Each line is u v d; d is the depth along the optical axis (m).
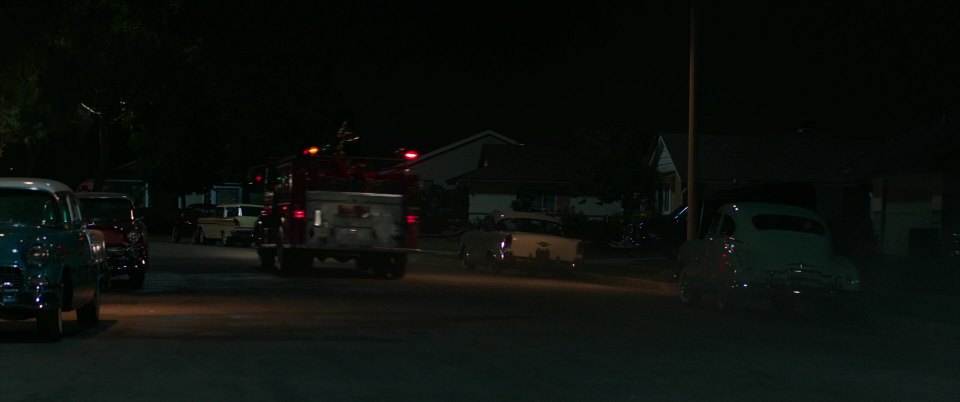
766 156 55.72
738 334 16.20
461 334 14.99
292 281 25.89
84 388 10.10
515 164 65.12
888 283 25.62
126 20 29.16
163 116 61.91
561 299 22.03
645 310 20.08
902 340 16.58
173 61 39.00
